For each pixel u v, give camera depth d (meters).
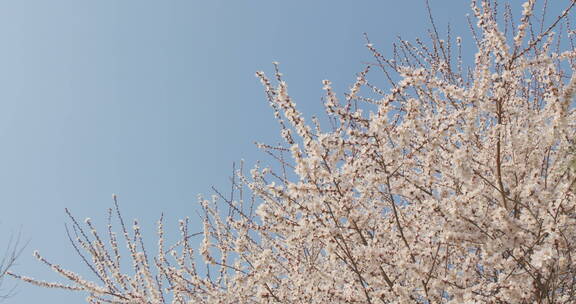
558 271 4.02
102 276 5.95
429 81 4.78
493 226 4.12
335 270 4.99
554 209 3.95
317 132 4.72
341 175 4.32
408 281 4.57
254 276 4.73
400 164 4.36
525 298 4.22
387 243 4.89
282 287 5.28
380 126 4.19
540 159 4.86
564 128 4.08
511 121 4.84
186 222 6.03
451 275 4.25
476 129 4.39
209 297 5.48
